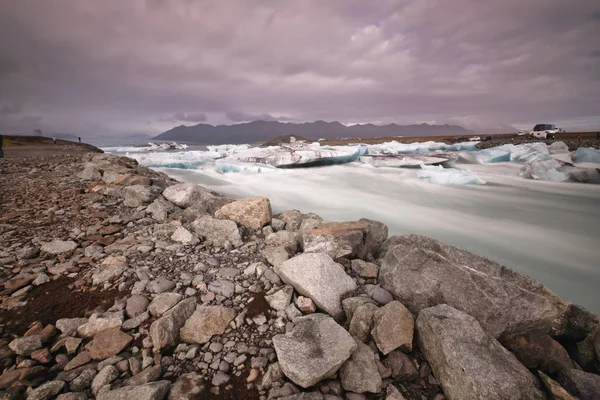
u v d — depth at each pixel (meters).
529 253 9.69
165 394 2.80
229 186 19.30
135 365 3.10
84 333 3.52
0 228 6.23
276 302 4.02
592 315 3.88
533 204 15.31
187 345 3.42
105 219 7.00
